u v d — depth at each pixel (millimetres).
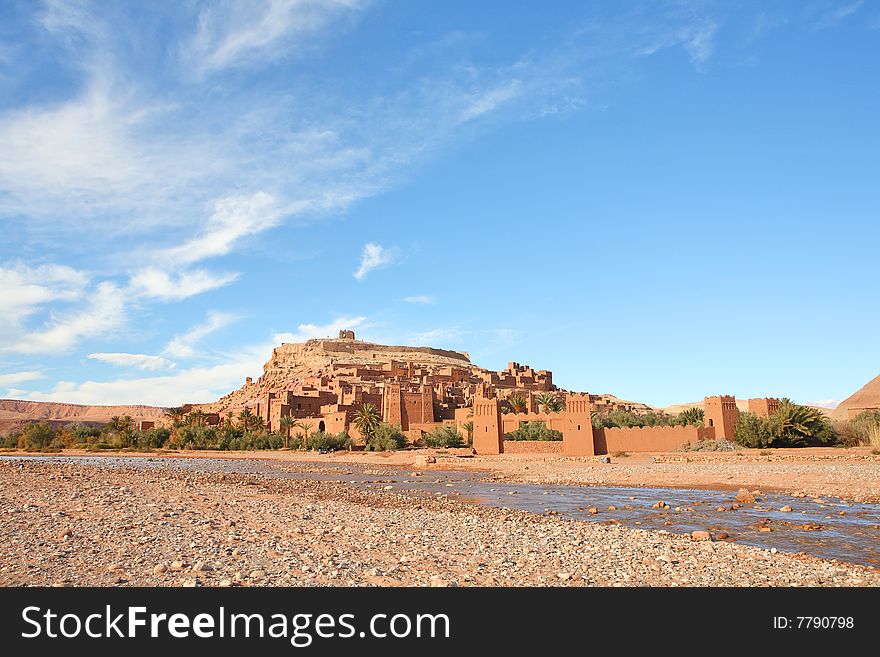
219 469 59531
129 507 20125
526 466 57219
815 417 59531
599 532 19484
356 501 28828
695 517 24609
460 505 28156
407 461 70188
